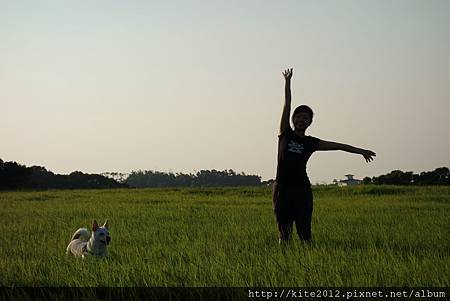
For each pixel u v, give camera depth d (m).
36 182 70.12
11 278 7.67
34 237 12.38
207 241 11.02
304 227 10.03
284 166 9.90
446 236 11.55
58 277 7.67
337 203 23.16
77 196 32.69
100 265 8.23
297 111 9.91
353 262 8.02
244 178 103.94
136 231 13.14
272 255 8.70
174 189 39.81
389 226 13.68
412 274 7.23
